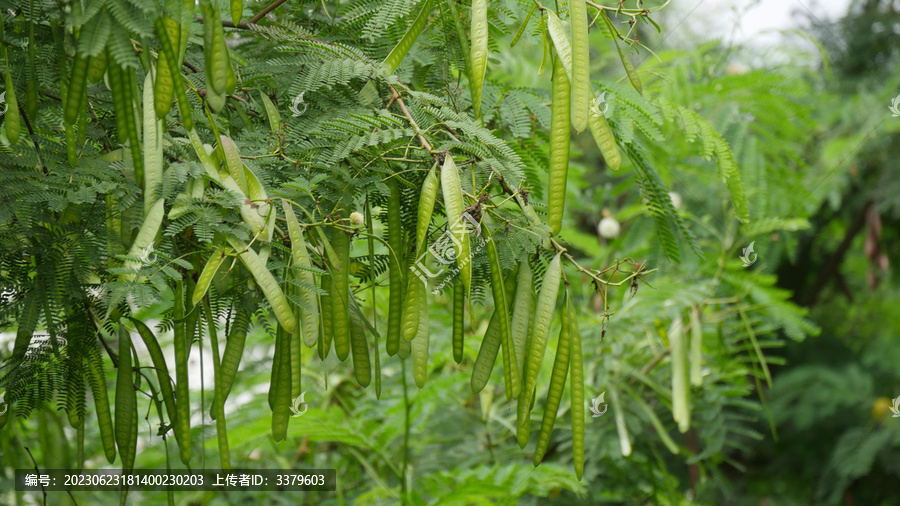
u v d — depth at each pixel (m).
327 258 1.76
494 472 2.32
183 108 1.70
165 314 1.85
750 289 2.54
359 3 1.89
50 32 1.76
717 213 2.65
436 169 1.74
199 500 2.48
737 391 2.69
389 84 1.84
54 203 1.73
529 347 1.76
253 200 1.74
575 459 1.78
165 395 1.82
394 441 2.78
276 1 1.95
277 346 1.79
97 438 2.57
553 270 1.76
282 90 1.87
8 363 1.81
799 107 2.51
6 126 1.72
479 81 1.76
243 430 2.28
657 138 2.04
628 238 2.85
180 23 1.67
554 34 1.72
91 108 1.81
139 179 1.72
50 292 1.75
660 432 2.50
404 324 1.75
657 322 2.63
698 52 2.75
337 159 1.77
